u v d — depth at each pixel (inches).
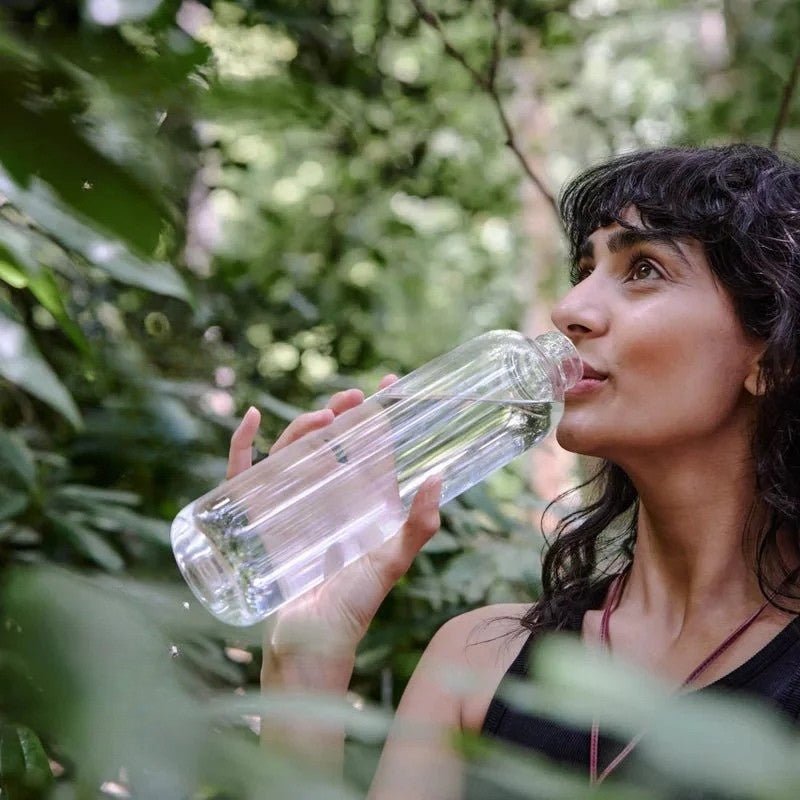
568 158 190.4
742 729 10.6
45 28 12.9
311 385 101.7
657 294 48.8
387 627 71.1
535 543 75.2
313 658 44.1
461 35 147.9
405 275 178.9
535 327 224.7
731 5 145.3
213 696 12.4
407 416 52.2
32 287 31.0
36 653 10.3
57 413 74.4
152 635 11.0
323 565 47.9
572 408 49.6
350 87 106.7
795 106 144.1
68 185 12.0
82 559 57.2
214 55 14.2
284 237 134.2
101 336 78.2
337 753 13.9
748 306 49.0
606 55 180.9
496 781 12.1
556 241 222.7
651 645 51.4
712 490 50.3
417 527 48.8
